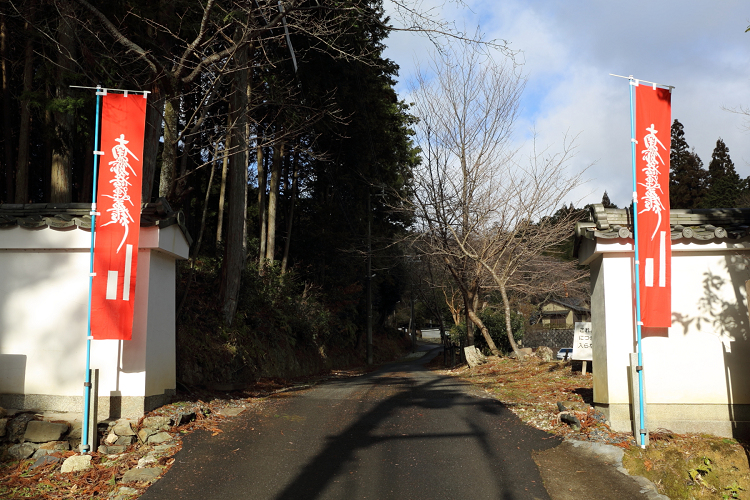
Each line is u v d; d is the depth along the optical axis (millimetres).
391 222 30844
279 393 11578
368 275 32531
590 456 6641
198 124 10727
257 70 16500
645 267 7121
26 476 6016
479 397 10531
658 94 7332
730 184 38500
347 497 5477
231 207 14656
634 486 5781
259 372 15203
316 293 27109
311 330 23719
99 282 7117
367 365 31672
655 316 7121
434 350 58750
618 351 7660
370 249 27438
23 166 12211
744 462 6738
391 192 24438
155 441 6949
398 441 7285
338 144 23469
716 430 7496
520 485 5785
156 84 10125
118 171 7277
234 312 14766
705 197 39188
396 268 33562
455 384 13094
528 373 14203
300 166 26406
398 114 26781
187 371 10898
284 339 20141
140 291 7758
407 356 48688
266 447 6969
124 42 9359
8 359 7738
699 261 7715
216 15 11750
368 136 22812
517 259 18953
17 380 7699
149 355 7777
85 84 10953
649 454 6719
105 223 7215
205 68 10438
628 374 7469
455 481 5887
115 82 11031
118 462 6348
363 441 7285
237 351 13828
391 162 25750
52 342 7727
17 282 7855
